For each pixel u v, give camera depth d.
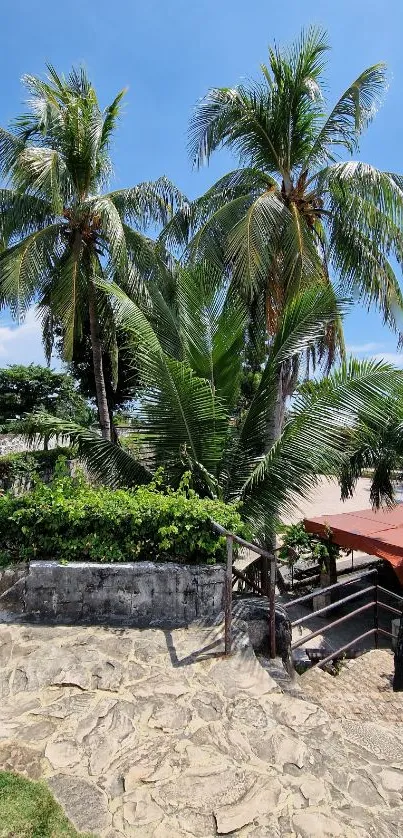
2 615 4.16
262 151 9.13
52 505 4.50
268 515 5.50
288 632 4.20
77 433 5.93
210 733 2.85
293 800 2.40
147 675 3.38
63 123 9.62
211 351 6.40
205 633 3.95
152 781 2.48
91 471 5.98
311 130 8.95
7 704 3.04
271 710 3.10
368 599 8.80
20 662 3.49
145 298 9.67
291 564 8.73
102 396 11.53
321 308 5.79
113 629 3.99
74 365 17.94
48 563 4.29
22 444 14.61
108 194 10.80
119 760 2.61
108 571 4.23
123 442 6.34
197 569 4.25
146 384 5.48
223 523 4.35
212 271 8.56
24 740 2.73
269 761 2.66
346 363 5.39
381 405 5.21
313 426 5.36
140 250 10.85
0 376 19.89
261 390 6.23
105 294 10.84
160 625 4.07
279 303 8.41
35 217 10.41
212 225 8.68
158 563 4.35
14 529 4.53
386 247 8.22
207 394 5.43
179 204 11.17
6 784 2.41
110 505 4.56
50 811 2.26
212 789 2.45
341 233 8.60
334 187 8.38
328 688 4.66
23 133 10.38
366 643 7.23
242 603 4.46
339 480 7.88
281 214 8.09
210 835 2.18
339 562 11.26
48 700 3.09
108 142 10.93
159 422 5.66
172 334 6.60
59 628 3.99
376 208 7.95
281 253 8.36
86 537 4.48
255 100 8.58
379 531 7.60
